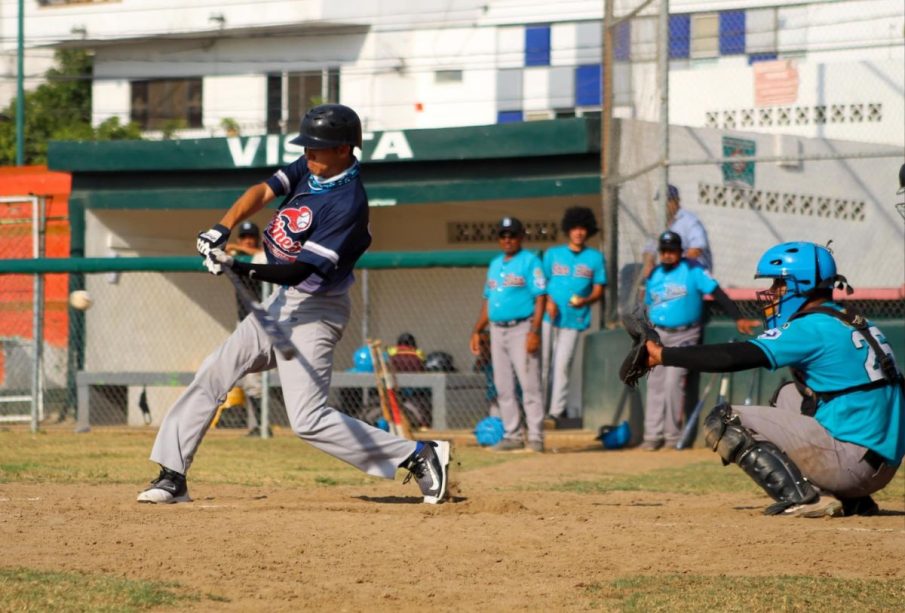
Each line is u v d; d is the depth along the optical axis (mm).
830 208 37500
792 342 14250
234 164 39656
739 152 35250
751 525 14172
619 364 30109
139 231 42188
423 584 10398
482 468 23484
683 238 29375
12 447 26953
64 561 11016
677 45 58438
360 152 39062
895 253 38844
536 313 27375
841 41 56562
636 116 30141
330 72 75000
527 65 73000
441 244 46625
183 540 12227
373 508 15039
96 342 39438
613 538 12938
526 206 44000
